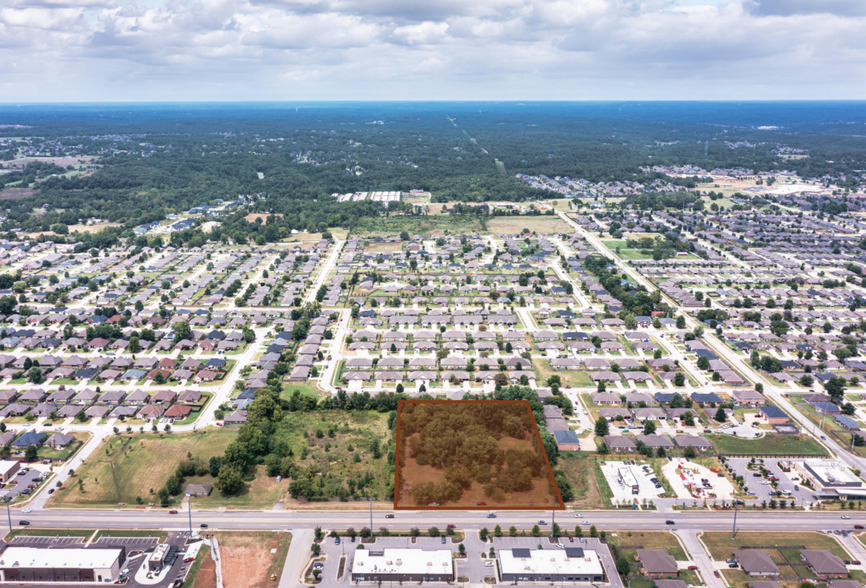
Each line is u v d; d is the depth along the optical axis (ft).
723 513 560.20
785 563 499.10
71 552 483.10
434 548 510.17
